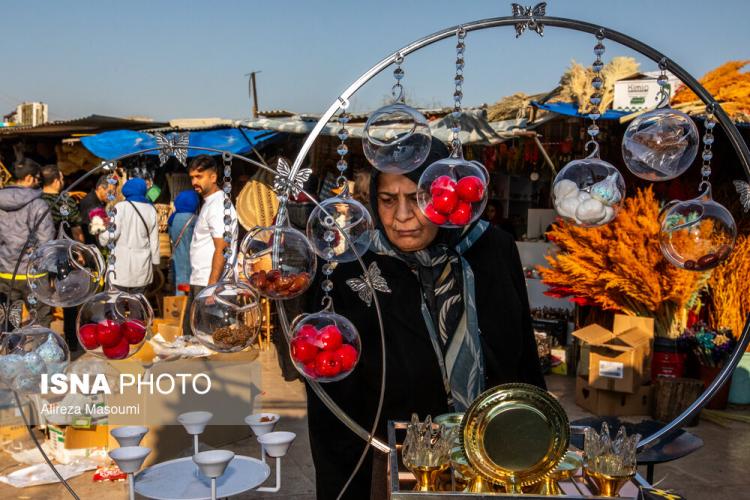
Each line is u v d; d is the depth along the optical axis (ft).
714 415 15.31
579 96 17.37
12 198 15.15
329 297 5.51
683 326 16.34
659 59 5.46
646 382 15.97
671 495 4.35
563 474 4.61
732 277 16.38
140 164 25.86
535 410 4.49
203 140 23.70
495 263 5.90
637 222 15.78
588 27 5.31
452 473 4.86
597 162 5.55
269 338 21.72
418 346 5.57
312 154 24.75
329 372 5.11
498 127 19.52
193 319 5.75
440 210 5.00
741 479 11.91
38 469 11.29
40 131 30.76
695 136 5.56
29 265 6.03
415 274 5.70
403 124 5.19
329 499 5.70
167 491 6.14
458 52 5.28
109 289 5.92
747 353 16.14
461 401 5.55
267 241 5.48
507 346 5.81
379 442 5.35
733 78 16.40
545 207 24.90
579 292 17.11
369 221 5.71
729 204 16.31
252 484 6.38
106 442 11.88
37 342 6.29
